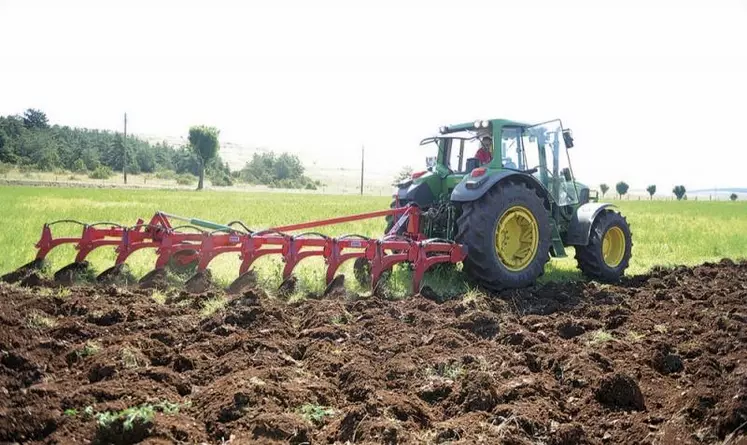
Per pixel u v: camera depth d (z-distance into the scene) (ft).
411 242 21.95
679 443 10.28
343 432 10.07
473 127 25.57
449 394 11.82
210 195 141.08
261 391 11.12
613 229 27.89
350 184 401.90
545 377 12.89
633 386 11.84
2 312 14.40
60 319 15.70
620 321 17.93
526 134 25.98
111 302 17.92
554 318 18.29
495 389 11.85
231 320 16.24
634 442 10.46
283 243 21.18
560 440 10.16
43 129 299.58
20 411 9.76
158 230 21.94
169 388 11.53
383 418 10.27
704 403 11.34
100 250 28.76
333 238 21.30
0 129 251.80
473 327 16.63
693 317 18.40
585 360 13.43
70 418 9.96
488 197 23.00
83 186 167.73
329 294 20.75
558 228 26.45
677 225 62.49
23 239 31.99
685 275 27.37
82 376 11.92
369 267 24.03
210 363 13.12
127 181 237.25
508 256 23.91
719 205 153.17
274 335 15.40
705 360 13.74
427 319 17.28
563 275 28.14
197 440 9.74
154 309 17.12
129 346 13.14
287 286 20.93
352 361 13.16
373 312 18.21
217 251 21.24
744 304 19.94
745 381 11.59
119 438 9.58
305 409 10.89
